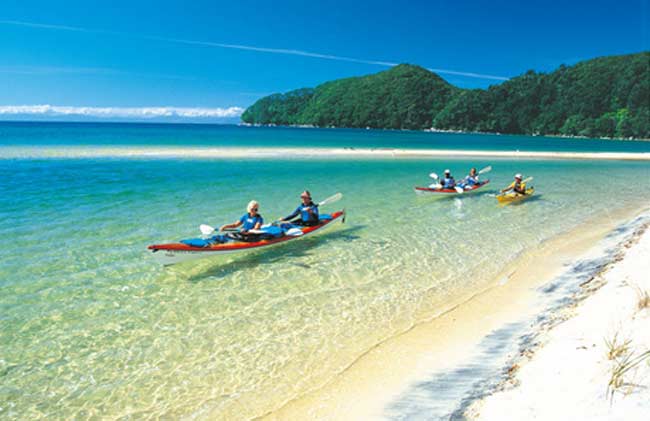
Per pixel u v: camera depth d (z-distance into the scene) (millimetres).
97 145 41125
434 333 5742
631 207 14812
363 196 16875
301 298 7008
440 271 8297
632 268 6934
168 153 34438
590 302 5793
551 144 83875
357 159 34812
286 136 83812
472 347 5238
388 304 6770
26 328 5879
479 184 18078
